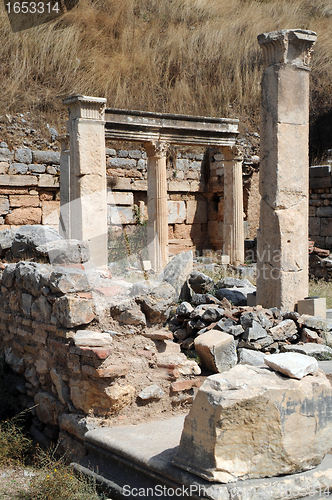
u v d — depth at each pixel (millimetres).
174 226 17172
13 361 5430
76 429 4145
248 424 3070
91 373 4027
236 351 5992
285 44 6652
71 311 4180
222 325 6145
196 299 7148
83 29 18109
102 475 3771
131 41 18562
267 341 6109
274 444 3131
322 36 21531
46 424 4805
